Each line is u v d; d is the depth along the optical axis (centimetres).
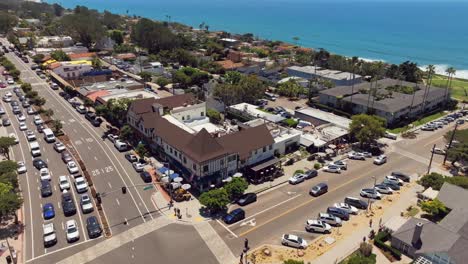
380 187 6738
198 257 4950
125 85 12594
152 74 15675
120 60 18050
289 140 8294
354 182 7138
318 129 9350
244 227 5625
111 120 9950
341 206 6119
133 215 5884
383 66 16938
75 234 5241
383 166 7881
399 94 12025
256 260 4869
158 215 5891
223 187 6256
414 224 5225
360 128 8688
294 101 12850
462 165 7900
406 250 5022
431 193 6319
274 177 7288
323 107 11881
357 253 5000
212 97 11681
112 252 5028
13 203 5316
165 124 7662
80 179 6706
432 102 12112
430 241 4888
